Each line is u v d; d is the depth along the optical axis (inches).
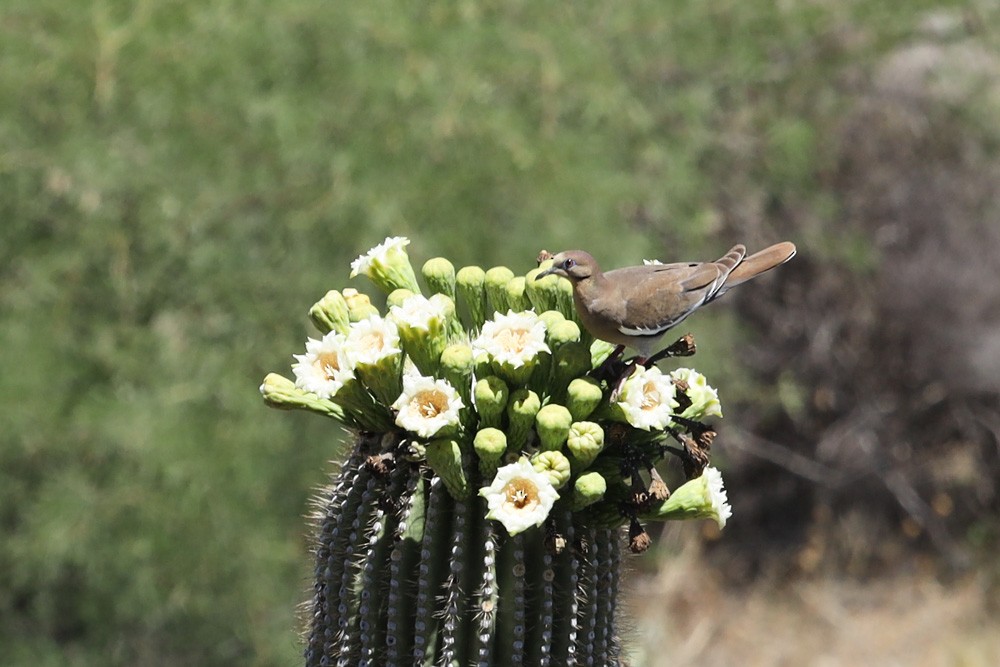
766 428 681.0
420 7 574.9
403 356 166.7
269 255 538.3
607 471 167.8
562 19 601.9
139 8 559.2
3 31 552.7
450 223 527.2
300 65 551.8
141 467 518.9
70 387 534.6
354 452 175.3
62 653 531.5
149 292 542.9
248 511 522.6
